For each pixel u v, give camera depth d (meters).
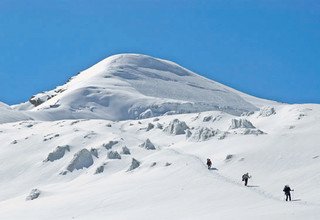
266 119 123.06
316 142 73.19
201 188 58.06
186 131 125.38
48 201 66.44
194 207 50.19
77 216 55.00
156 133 130.75
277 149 72.38
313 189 54.84
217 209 47.75
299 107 120.00
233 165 69.06
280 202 48.03
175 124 129.50
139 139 113.06
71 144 111.19
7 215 61.38
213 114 145.88
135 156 94.81
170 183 62.97
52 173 100.31
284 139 76.75
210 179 61.28
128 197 59.09
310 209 41.12
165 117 156.25
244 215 41.88
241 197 52.00
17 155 112.50
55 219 55.22
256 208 45.41
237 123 106.94
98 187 70.81
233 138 86.88
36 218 56.97
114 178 77.56
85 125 137.38
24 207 65.31
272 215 40.25
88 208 57.41
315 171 61.38
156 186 62.53
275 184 59.09
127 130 136.50
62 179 96.25
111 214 53.03
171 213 48.72
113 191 64.25
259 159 69.62
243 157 70.94
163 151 85.19
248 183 60.53
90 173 91.25
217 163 71.25
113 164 90.75
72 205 59.97
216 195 54.03
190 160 74.75
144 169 77.25
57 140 117.50
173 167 72.94
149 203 55.31
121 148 102.62
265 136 81.25
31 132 132.12
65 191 74.00
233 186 57.09
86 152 101.19
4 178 102.31
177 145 95.88
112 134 114.50
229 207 48.06
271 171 65.44
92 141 112.56
